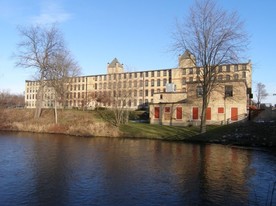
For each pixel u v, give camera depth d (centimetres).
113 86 6538
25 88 14525
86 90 13125
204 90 4134
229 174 1992
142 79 11731
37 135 4597
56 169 2117
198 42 4112
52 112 6366
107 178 1869
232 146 3419
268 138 3525
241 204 1405
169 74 11150
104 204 1391
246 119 4644
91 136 4531
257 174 1997
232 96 4769
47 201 1430
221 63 4034
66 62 6888
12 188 1642
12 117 5947
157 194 1546
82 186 1688
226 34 4022
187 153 2870
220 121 4812
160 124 5212
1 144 3466
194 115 5000
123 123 5188
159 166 2241
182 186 1697
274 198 1495
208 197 1503
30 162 2370
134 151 2989
